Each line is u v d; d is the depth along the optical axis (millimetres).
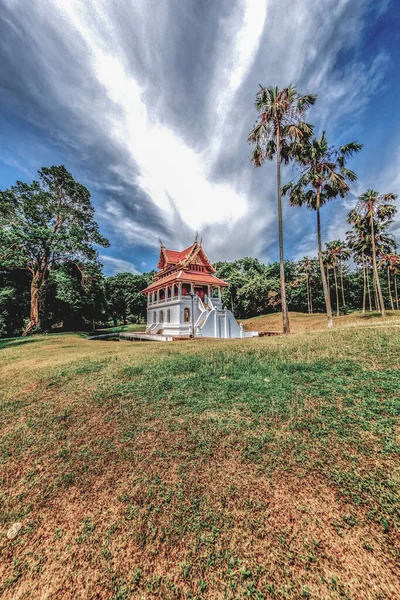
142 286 55156
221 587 1968
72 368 8977
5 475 3619
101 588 2059
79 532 2596
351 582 1905
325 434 3750
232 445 3721
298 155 17375
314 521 2434
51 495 3150
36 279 29016
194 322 28016
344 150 19203
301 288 51594
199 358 8695
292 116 16578
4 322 31594
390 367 5871
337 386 5281
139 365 8445
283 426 4074
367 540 2209
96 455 3848
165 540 2402
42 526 2723
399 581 1880
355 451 3326
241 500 2752
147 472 3352
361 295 52312
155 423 4609
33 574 2238
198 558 2209
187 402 5312
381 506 2508
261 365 7230
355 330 10617
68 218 30672
